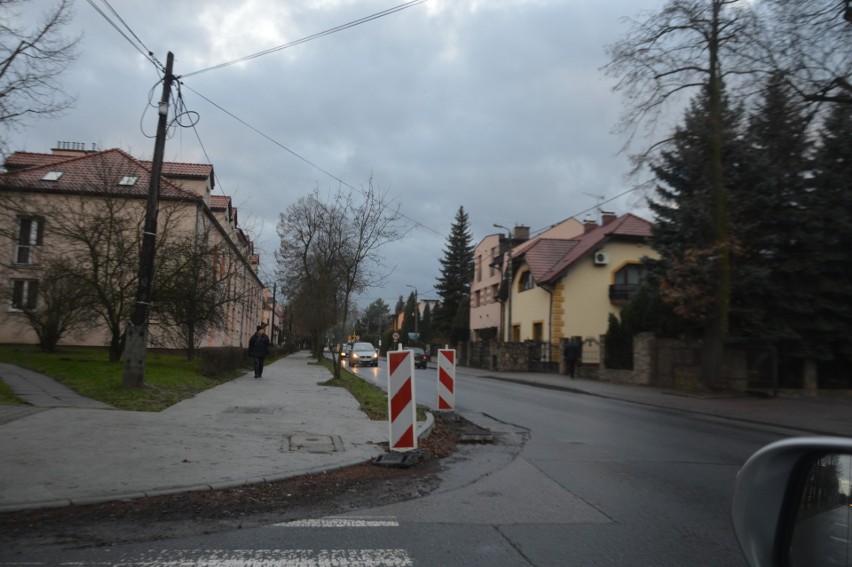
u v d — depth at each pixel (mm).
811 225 20438
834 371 22094
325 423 10648
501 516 5727
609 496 6574
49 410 9961
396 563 4402
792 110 15055
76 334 22141
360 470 7555
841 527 2006
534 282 38906
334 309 34562
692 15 16891
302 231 38281
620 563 4527
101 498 5602
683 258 21859
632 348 25969
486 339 48031
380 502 6160
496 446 9703
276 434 9312
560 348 32906
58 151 34812
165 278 19250
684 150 19891
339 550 4652
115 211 19328
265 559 4406
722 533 5297
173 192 23656
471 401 16859
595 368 28891
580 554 4707
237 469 6945
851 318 21141
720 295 19359
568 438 10617
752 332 21109
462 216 71688
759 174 20672
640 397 19172
